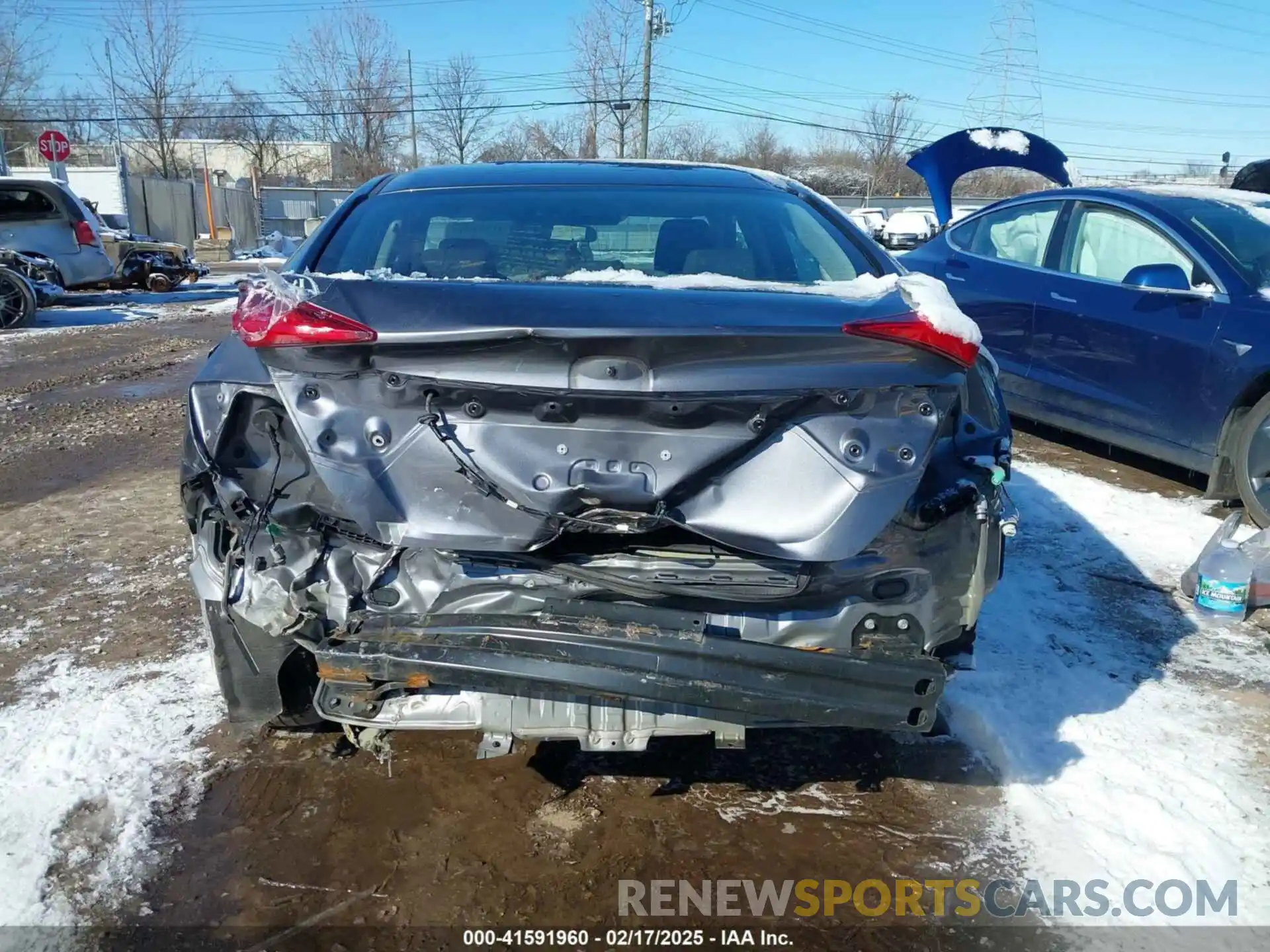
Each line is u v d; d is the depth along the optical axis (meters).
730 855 2.61
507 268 2.82
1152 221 5.66
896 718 2.31
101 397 8.38
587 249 2.93
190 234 31.89
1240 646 3.75
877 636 2.43
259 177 44.81
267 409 2.45
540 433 2.36
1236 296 5.07
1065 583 4.30
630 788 2.87
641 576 2.36
